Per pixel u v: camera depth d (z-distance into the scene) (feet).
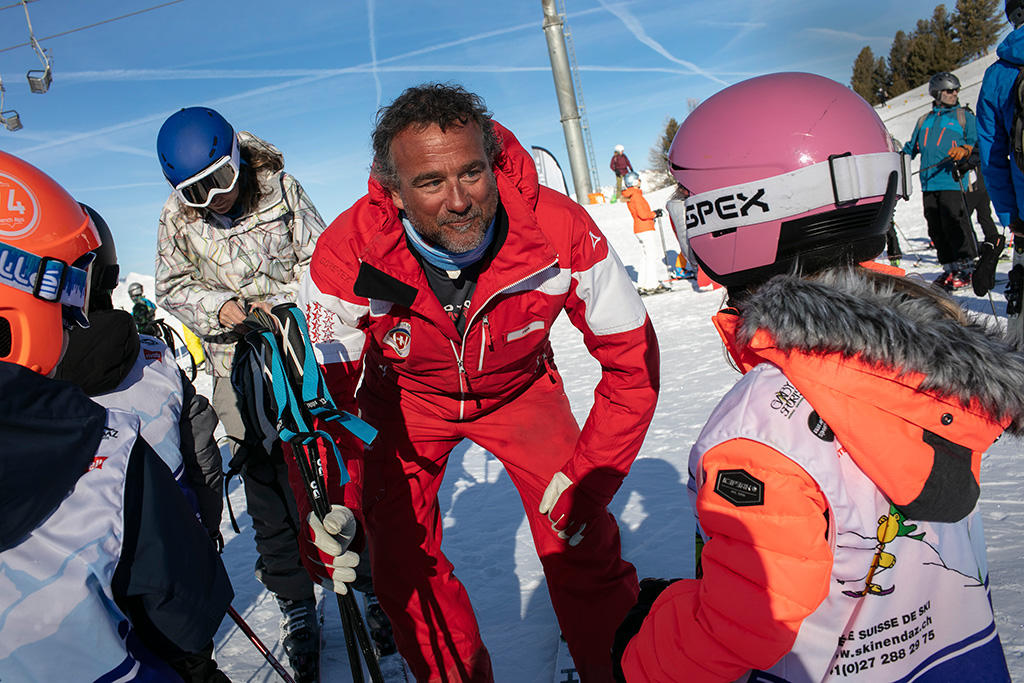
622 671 4.29
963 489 3.67
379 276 6.40
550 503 7.03
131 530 4.54
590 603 7.56
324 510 5.36
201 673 5.21
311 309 6.88
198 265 10.50
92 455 4.42
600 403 7.04
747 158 4.23
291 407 5.44
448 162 5.73
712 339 24.75
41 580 4.11
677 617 3.89
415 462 7.73
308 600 9.34
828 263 4.27
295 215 10.53
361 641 5.50
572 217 6.54
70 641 4.18
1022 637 6.92
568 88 123.75
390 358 7.15
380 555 7.69
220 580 4.97
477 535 12.70
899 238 40.11
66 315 4.94
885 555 3.74
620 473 7.10
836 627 3.70
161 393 7.35
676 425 15.94
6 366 4.08
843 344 3.50
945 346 3.51
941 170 25.71
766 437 3.65
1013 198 12.05
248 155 10.27
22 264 4.44
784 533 3.54
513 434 7.63
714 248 4.49
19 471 3.98
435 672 7.77
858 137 4.16
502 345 6.90
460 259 6.32
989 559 8.43
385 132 5.92
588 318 6.81
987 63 155.74
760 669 3.72
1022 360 3.65
